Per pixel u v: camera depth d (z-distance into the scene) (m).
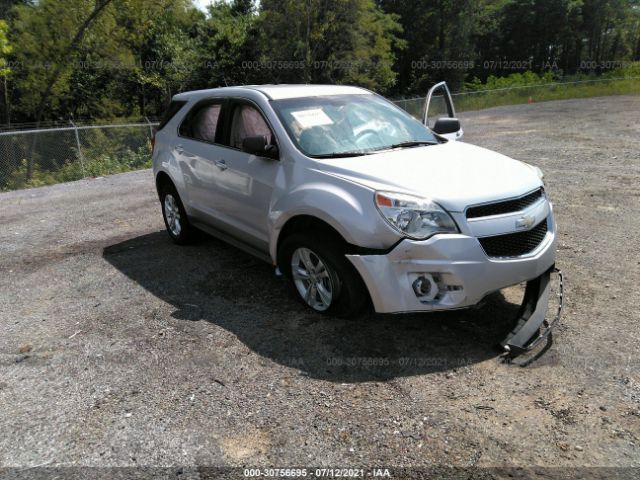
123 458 2.63
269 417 2.90
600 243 5.38
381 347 3.56
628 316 3.80
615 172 8.70
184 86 34.78
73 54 27.52
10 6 27.92
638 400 2.89
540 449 2.57
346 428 2.79
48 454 2.69
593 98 27.52
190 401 3.07
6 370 3.54
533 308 3.67
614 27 69.50
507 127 17.20
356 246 3.49
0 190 12.09
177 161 5.56
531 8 65.56
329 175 3.79
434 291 3.36
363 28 34.75
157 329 4.00
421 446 2.63
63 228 7.32
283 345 3.65
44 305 4.62
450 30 54.31
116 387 3.26
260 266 5.21
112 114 31.95
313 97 4.73
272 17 33.25
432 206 3.36
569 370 3.19
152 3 28.41
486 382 3.12
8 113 28.45
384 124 4.70
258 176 4.33
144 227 7.09
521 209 3.58
